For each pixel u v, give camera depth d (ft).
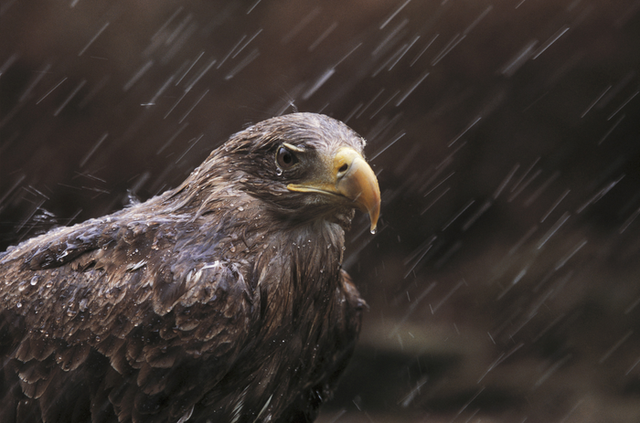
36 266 14.58
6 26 42.16
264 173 13.73
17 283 14.67
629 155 46.98
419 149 47.57
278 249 14.07
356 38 45.88
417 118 47.21
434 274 48.78
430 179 47.96
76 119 44.06
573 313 46.16
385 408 39.99
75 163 44.21
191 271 13.55
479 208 48.85
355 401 40.73
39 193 43.83
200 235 13.85
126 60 44.21
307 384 17.75
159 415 14.33
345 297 17.70
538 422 38.45
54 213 43.98
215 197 13.97
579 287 46.98
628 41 44.50
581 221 48.32
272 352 15.06
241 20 44.91
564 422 38.50
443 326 46.78
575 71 45.88
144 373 13.84
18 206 43.45
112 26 43.68
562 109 46.78
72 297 14.06
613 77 45.70
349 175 13.15
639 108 45.96
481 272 48.60
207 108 45.55
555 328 45.70
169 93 44.98
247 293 13.69
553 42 45.21
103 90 44.21
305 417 18.93
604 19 44.21
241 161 13.96
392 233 48.24
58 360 14.14
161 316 13.53
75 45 43.42
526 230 48.91
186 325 13.50
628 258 46.98
